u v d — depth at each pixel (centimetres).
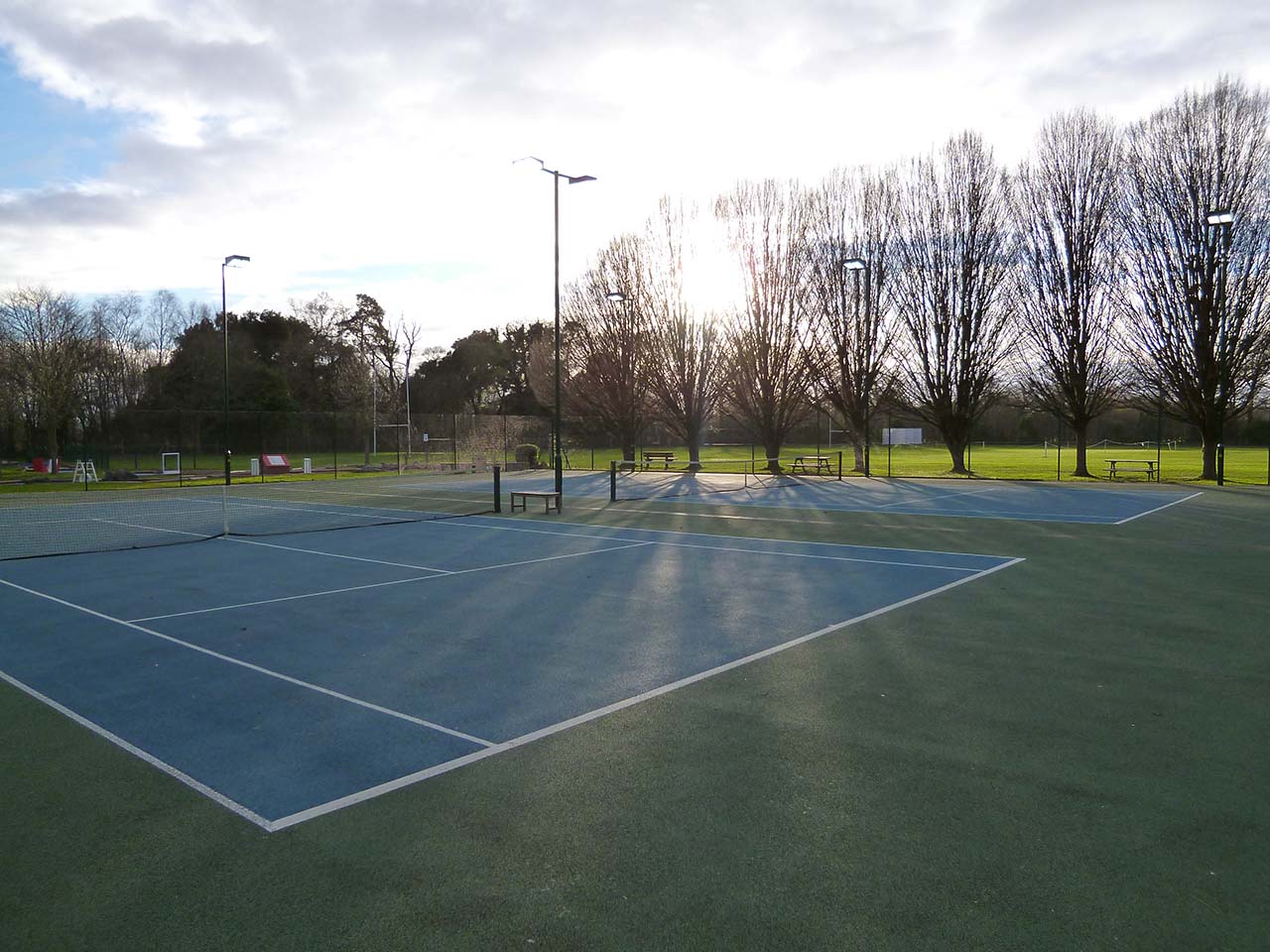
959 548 1493
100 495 2977
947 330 3684
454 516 2130
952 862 409
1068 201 3325
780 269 3756
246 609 1017
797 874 399
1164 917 361
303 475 4031
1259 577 1185
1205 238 2961
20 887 397
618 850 424
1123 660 763
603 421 4497
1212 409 3050
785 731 592
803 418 3988
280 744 576
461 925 360
